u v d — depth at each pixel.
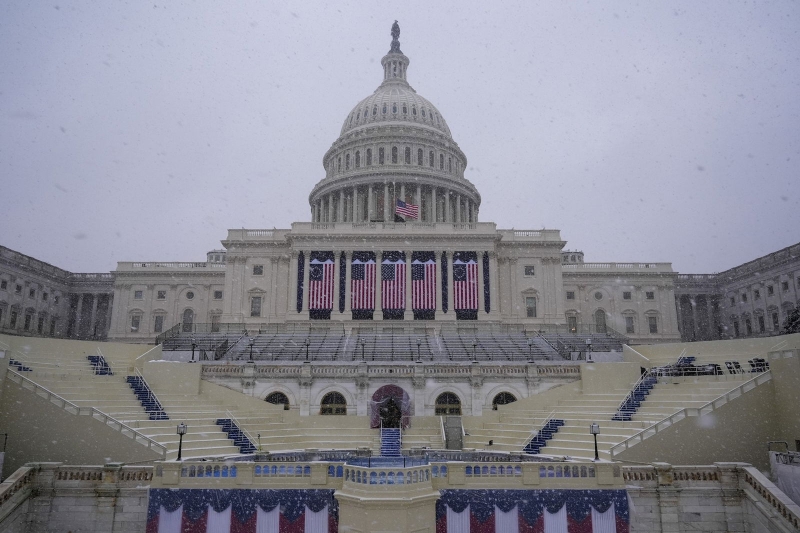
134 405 43.38
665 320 101.50
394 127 113.31
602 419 43.16
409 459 38.12
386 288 81.31
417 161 111.50
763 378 36.66
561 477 27.59
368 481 25.84
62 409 35.59
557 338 71.56
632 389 46.84
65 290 111.38
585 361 56.75
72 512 28.19
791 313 78.38
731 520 28.30
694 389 43.47
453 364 53.06
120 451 34.88
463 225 84.88
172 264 108.56
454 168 116.50
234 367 52.69
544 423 45.53
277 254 85.50
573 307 101.88
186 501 27.22
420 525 25.88
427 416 50.19
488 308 81.38
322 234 82.62
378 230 84.44
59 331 108.75
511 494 27.30
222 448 39.84
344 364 52.78
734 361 49.22
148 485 28.56
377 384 52.62
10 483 27.17
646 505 28.28
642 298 102.50
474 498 27.19
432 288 81.38
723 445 35.28
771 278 94.25
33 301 100.44
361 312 80.88
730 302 105.31
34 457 35.16
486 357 60.91
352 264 82.44
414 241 82.69
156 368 50.38
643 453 34.72
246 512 27.08
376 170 106.31
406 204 94.62
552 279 84.69
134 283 106.94
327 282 81.38
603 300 102.44
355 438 47.34
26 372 43.62
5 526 26.56
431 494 26.34
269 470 27.62
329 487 27.23
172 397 48.12
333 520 26.84
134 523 28.05
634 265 104.38
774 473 32.69
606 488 27.47
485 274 82.62
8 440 35.38
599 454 35.69
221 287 106.81
